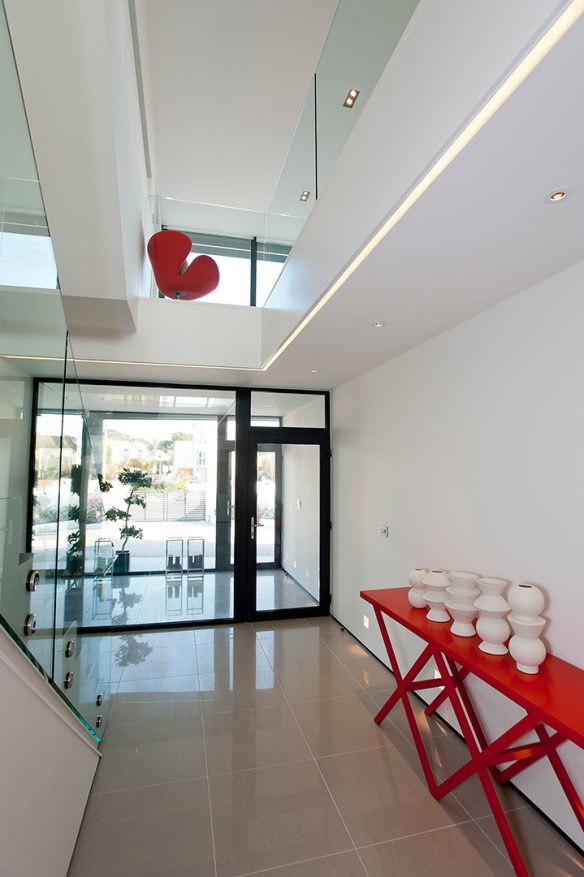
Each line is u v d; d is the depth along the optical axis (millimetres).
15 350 1440
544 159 1311
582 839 1869
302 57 3406
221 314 3986
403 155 1522
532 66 1012
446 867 1808
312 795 2197
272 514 5008
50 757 1689
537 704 1606
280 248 3494
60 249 2467
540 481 2160
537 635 1889
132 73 2830
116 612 4605
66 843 1764
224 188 5141
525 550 2238
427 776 2254
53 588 1896
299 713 2945
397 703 3082
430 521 3066
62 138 1970
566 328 2045
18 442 1983
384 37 1800
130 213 2824
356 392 4406
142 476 4750
